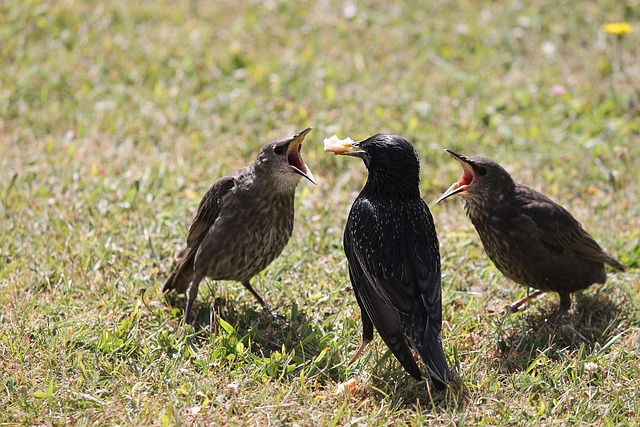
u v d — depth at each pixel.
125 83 16.59
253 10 19.09
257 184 10.12
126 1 19.08
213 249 10.24
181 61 17.25
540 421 8.70
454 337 10.06
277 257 10.76
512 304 10.92
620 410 8.88
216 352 9.50
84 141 14.77
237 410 8.70
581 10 18.91
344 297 10.87
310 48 17.77
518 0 19.38
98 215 12.50
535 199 10.57
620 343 10.09
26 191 13.08
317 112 15.86
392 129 15.30
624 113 16.08
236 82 16.75
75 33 17.86
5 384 8.91
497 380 9.31
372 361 9.59
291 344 9.92
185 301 10.81
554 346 9.98
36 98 16.02
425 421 8.60
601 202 13.54
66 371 9.17
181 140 14.96
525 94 16.33
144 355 9.49
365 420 8.59
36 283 10.87
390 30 18.66
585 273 10.60
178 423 8.28
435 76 17.23
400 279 9.24
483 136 15.31
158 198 13.02
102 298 10.63
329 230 12.48
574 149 14.98
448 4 19.42
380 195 9.65
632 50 17.77
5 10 18.14
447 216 13.02
